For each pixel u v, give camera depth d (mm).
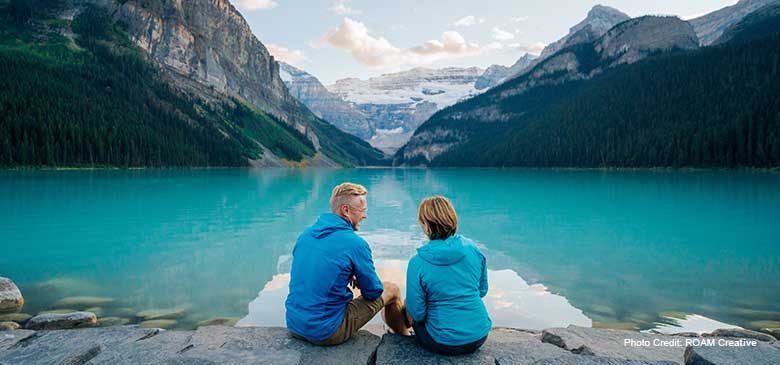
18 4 139375
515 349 3953
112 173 60125
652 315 6473
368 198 29141
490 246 11945
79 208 20266
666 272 8969
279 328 4531
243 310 6609
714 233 13648
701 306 6828
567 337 4586
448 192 34406
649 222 16312
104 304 6875
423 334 3850
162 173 65250
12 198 24500
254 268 9344
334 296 3895
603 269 9242
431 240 3893
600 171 87000
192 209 20656
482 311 3760
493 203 24625
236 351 3779
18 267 9367
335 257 3848
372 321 5934
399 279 8445
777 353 3547
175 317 6305
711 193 29219
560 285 8055
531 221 17031
